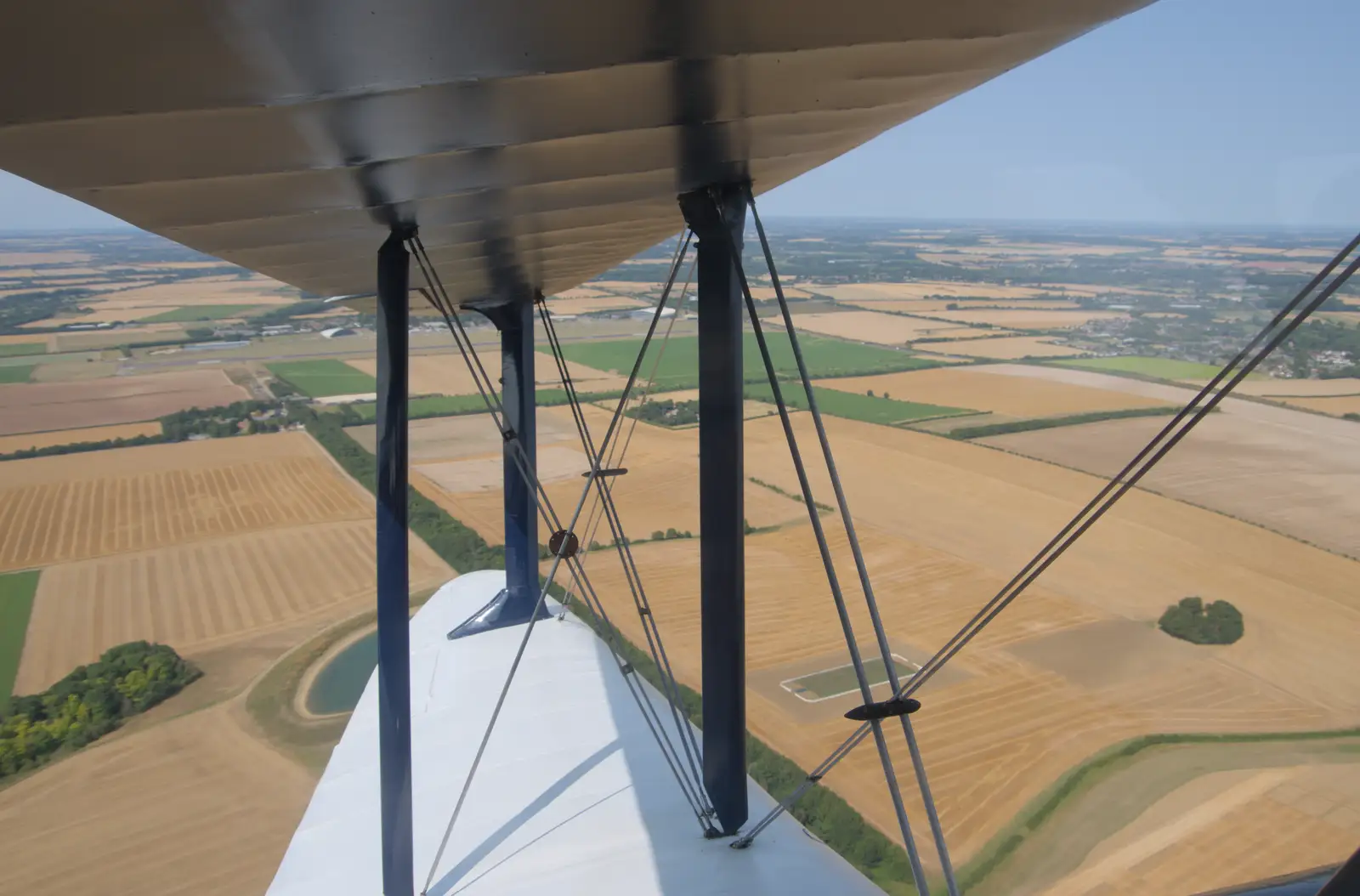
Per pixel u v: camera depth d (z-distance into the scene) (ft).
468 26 6.14
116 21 5.36
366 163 9.06
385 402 12.87
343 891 13.61
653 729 15.69
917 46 7.36
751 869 12.64
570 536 16.03
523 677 20.57
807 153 11.09
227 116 7.14
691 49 7.07
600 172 10.42
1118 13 6.84
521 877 13.06
